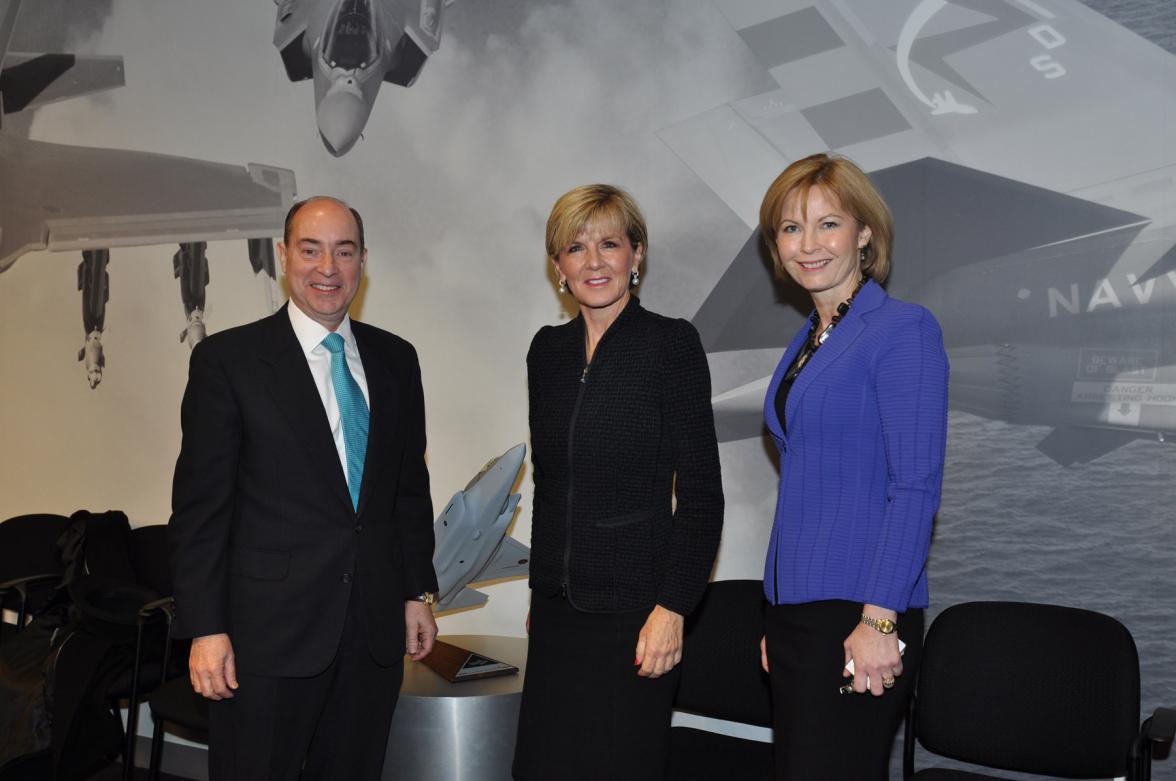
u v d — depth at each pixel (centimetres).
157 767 296
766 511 288
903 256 267
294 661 206
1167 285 239
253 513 211
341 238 217
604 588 200
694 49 295
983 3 258
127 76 405
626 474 202
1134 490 243
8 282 439
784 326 283
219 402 210
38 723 307
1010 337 256
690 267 296
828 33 276
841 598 182
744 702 257
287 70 368
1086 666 221
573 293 213
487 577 287
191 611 203
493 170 329
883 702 184
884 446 183
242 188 378
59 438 428
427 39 340
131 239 406
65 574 349
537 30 321
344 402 222
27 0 430
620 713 201
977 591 261
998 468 258
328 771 220
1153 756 238
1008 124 255
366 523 218
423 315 343
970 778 217
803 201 194
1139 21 242
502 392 330
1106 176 245
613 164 308
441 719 244
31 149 430
